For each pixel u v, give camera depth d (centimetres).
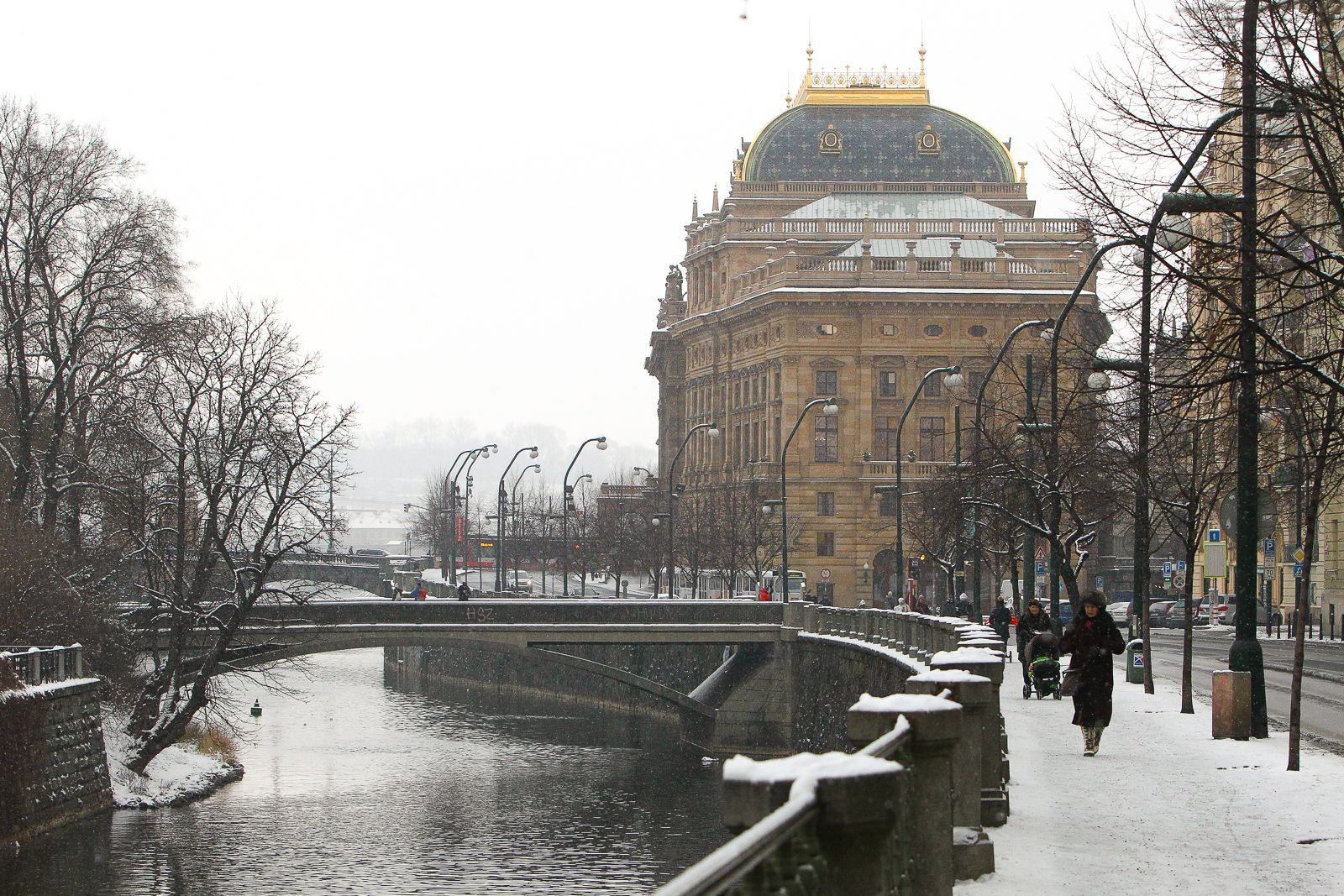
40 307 6350
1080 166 2402
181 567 5472
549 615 6950
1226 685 2862
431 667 11794
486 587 14162
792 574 11531
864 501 13162
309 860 4612
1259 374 2180
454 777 6369
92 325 6500
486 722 8438
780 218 14238
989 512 6900
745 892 762
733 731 7088
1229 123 2733
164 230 6800
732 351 14388
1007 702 3794
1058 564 4938
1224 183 3066
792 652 6994
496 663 10662
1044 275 13112
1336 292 2262
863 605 11069
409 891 4259
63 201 6525
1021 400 8575
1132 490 4272
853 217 14325
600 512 15325
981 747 1770
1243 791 2188
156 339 6419
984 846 1606
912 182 14725
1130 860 1700
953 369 6700
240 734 6788
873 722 1293
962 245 13588
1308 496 2791
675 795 5938
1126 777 2333
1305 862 1700
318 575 9594
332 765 6650
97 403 6519
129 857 4550
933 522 8381
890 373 13200
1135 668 4447
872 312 13138
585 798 5841
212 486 5462
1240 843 1803
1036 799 2114
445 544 17725
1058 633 5022
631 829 5225
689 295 15425
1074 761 2531
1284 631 8875
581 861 4697
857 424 13175
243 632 6262
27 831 4525
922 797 1307
